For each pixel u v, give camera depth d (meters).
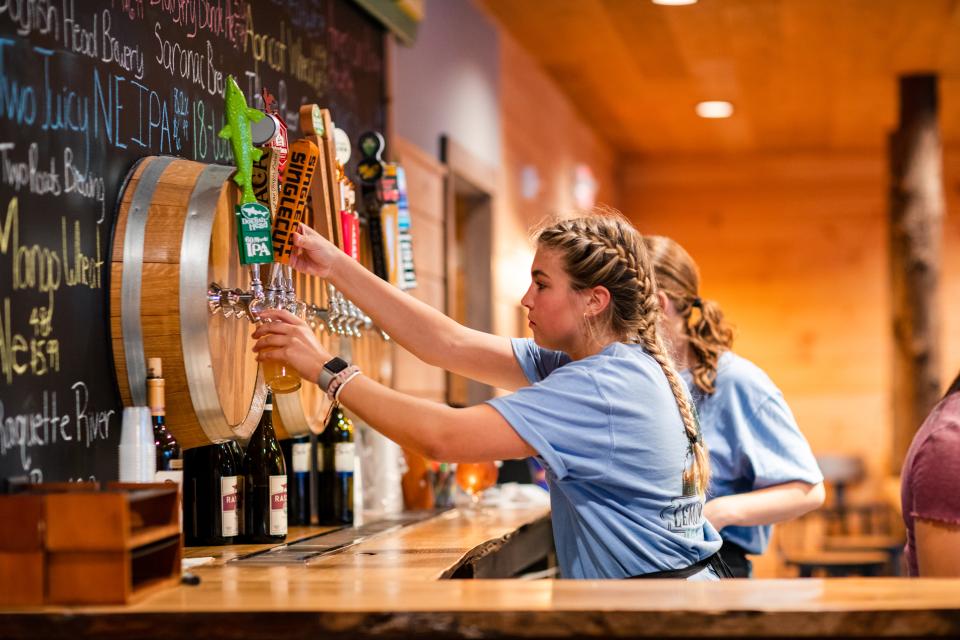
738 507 2.61
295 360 2.02
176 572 1.75
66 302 2.01
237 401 2.31
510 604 1.53
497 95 5.95
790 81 7.14
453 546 2.41
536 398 1.93
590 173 8.54
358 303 2.41
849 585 1.66
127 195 2.21
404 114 4.50
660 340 2.17
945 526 1.82
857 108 7.91
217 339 2.22
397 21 4.18
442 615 1.51
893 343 7.06
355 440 3.24
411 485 3.37
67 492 1.67
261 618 1.53
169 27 2.47
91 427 2.07
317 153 2.41
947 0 5.53
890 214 7.10
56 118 2.00
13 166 1.87
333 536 2.62
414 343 2.43
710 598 1.55
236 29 2.84
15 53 1.89
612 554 1.98
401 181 3.30
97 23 2.16
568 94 7.53
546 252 2.12
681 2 5.58
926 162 6.96
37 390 1.92
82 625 1.54
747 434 2.72
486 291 5.80
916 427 6.94
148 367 2.10
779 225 9.60
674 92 7.44
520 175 6.48
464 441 1.90
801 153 9.55
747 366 2.79
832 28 6.01
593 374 1.96
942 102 7.75
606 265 2.08
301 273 2.70
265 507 2.45
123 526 1.57
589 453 1.93
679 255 2.82
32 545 1.58
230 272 2.29
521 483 4.38
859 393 9.41
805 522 8.56
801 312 9.54
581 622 1.49
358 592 1.67
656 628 1.48
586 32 6.12
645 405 1.97
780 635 1.47
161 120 2.42
